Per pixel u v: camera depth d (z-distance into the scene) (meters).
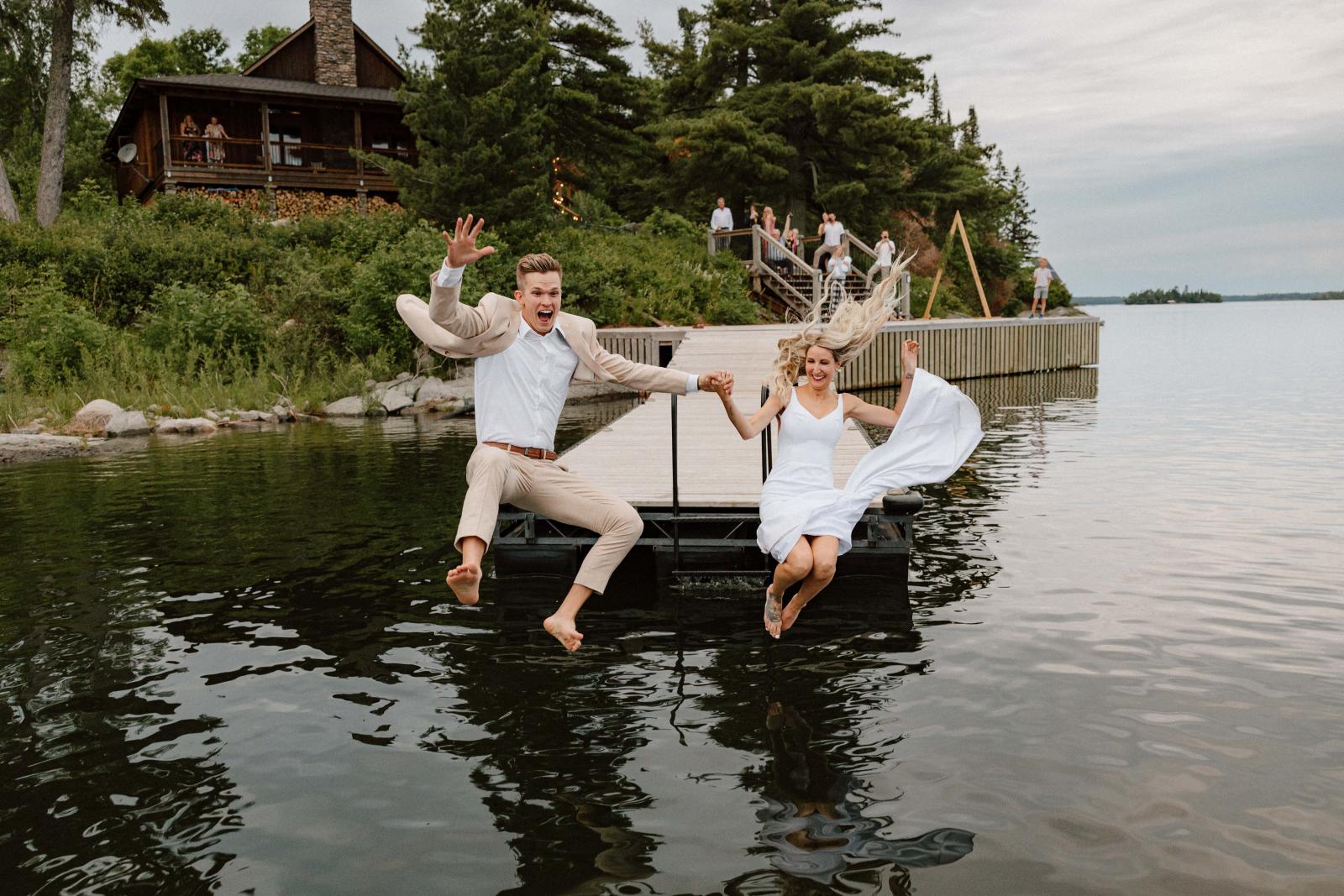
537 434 4.44
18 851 3.29
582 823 3.46
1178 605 6.01
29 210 31.36
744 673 4.99
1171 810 3.44
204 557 7.50
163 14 28.33
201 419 16.30
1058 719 4.29
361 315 20.72
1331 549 7.33
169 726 4.36
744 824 3.43
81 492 10.41
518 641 5.56
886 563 6.91
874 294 5.39
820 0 33.09
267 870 3.16
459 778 3.84
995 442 13.77
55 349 18.20
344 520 8.80
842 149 34.81
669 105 36.69
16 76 31.75
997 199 36.78
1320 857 3.12
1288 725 4.18
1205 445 13.09
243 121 31.92
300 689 4.81
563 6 30.95
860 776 3.78
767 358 17.36
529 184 24.48
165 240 23.17
